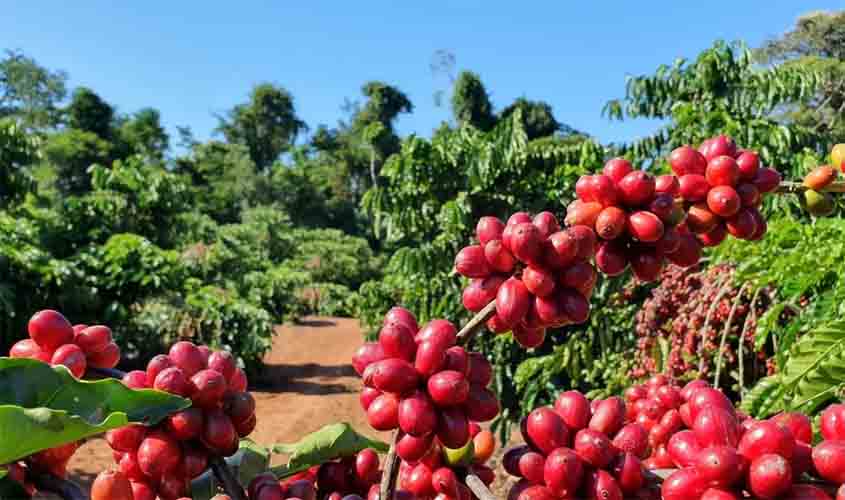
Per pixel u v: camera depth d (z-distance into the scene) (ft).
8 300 37.83
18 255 39.99
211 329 46.78
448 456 4.68
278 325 75.15
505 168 25.34
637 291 19.54
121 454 4.73
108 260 44.42
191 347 4.71
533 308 4.24
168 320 45.19
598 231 4.58
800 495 3.21
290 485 4.62
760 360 14.20
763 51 92.32
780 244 12.70
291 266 105.70
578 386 22.08
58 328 4.61
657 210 4.66
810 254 10.98
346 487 5.24
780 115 65.51
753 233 5.20
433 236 28.48
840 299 10.10
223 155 184.24
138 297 45.50
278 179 160.35
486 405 4.21
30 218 47.88
